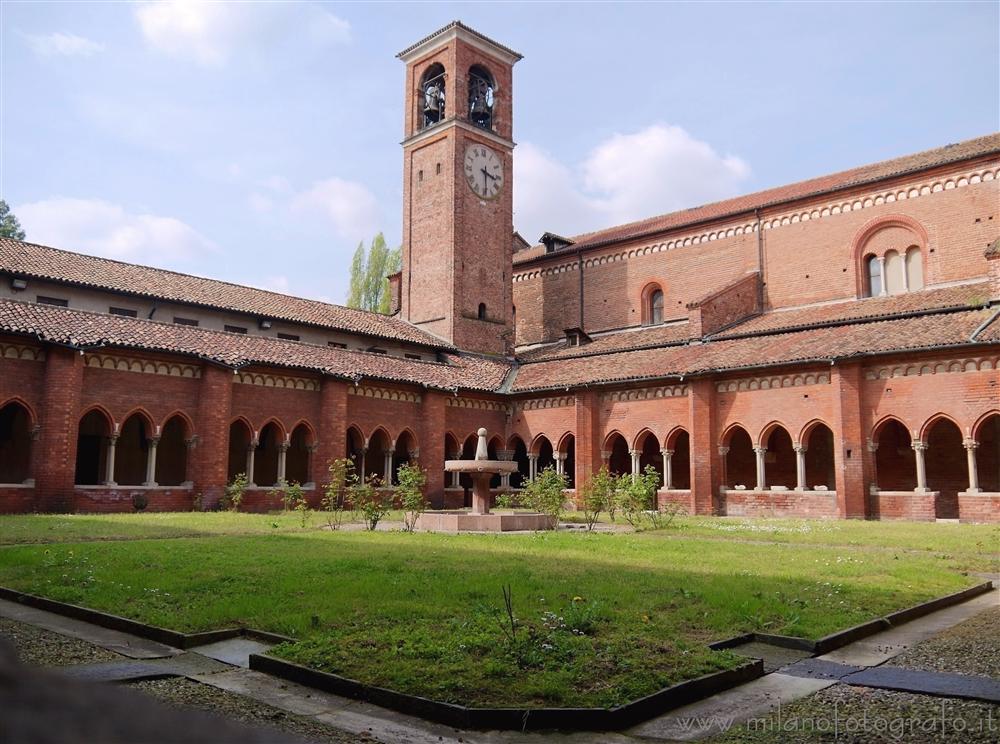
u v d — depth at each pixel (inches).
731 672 306.2
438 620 377.4
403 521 1132.5
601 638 339.9
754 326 1632.6
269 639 359.6
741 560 637.3
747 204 1867.6
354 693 283.3
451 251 1961.1
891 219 1594.5
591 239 2192.4
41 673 59.3
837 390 1288.1
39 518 979.3
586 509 1084.5
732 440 1641.2
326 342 1715.1
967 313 1290.6
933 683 304.3
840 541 829.2
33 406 1132.5
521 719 254.5
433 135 2043.6
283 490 1392.7
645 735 251.3
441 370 1750.7
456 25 2009.1
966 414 1172.5
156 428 1263.5
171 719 56.3
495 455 1829.5
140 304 1451.8
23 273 1294.3
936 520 1184.2
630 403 1592.0
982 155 1475.1
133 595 446.3
